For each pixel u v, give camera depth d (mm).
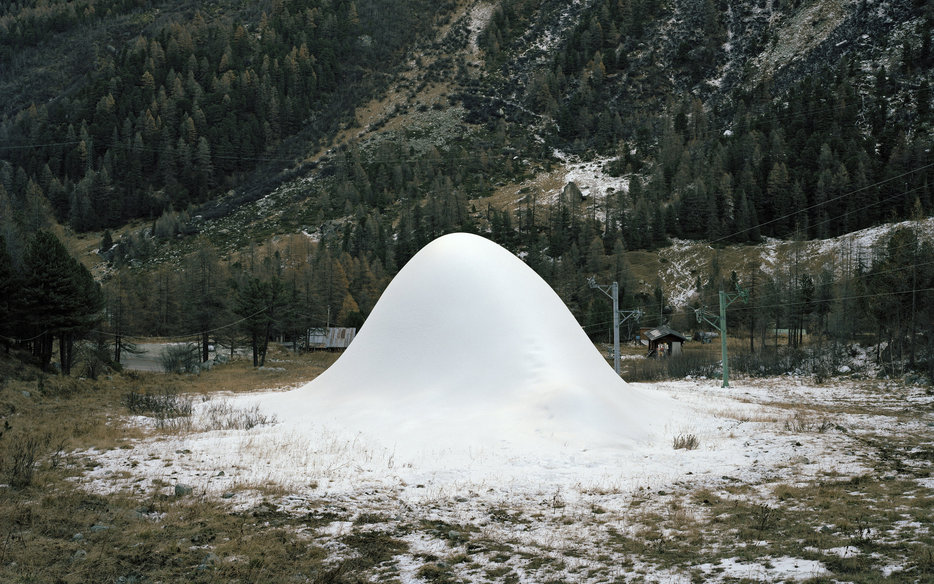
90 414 26266
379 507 13703
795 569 9094
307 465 17219
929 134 163875
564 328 25828
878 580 8305
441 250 27641
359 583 9383
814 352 60625
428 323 25812
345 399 25875
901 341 51562
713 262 130375
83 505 12961
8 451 17531
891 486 14336
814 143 166125
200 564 10094
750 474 16172
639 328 103000
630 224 152750
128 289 93062
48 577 9336
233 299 84500
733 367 57094
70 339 43531
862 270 72500
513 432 20250
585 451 18922
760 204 149250
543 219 168250
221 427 23250
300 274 116688
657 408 26000
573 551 10812
